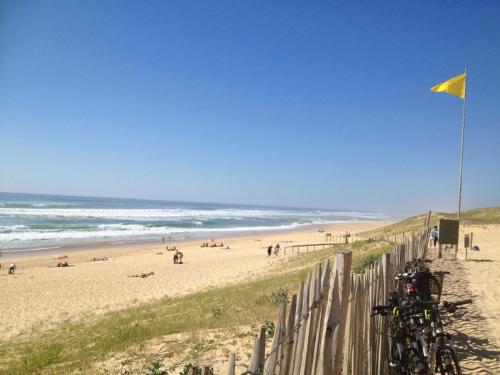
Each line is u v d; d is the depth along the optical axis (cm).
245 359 700
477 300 950
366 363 457
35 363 915
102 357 866
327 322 326
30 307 1881
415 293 508
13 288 2316
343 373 391
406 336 475
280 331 294
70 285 2408
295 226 9656
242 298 1502
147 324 1230
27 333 1449
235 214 14125
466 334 696
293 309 307
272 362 284
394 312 464
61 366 856
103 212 10356
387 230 5609
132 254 4097
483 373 537
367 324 464
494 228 3784
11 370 909
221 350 763
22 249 4306
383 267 572
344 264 330
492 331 710
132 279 2600
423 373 423
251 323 996
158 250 4431
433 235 2203
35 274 2817
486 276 1284
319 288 341
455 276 1284
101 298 2062
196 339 870
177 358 758
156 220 8806
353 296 403
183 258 3744
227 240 5709
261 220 11438
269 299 1327
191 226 7981
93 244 4856
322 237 6147
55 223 6881
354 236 5900
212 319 1145
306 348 323
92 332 1275
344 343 394
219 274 2756
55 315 1736
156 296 2078
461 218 5281
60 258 3644
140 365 746
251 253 4166
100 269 3050
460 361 579
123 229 6706
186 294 2083
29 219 7256
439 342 425
